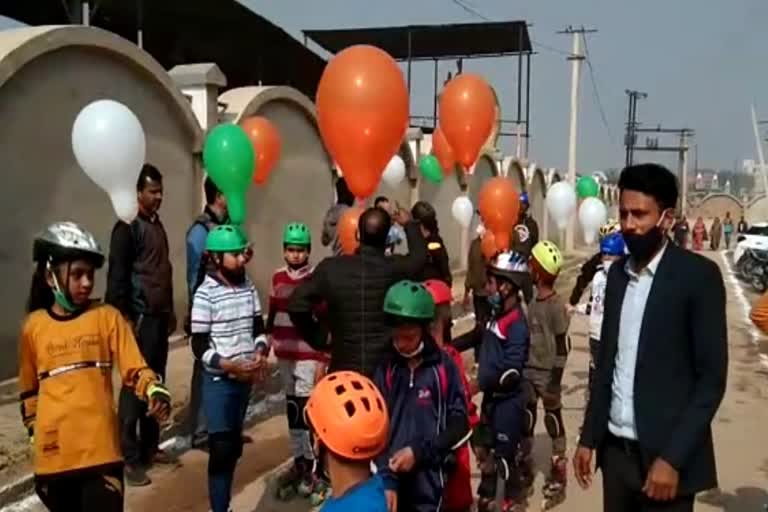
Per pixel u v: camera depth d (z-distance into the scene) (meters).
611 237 6.64
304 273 5.95
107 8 14.79
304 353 5.82
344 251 6.67
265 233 12.59
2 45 7.78
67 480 3.71
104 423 3.78
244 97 12.02
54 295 3.77
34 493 5.76
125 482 6.13
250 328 5.32
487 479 5.34
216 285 5.26
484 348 5.25
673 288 3.34
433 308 3.72
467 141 8.05
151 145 10.05
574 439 7.75
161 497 5.94
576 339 13.85
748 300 21.33
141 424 6.41
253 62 19.22
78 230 3.75
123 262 5.75
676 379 3.36
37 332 3.75
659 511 3.41
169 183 10.44
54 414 3.70
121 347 3.86
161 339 6.05
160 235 6.05
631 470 3.48
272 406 8.52
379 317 4.57
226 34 16.75
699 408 3.27
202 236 6.50
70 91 8.66
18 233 8.03
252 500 5.97
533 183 29.17
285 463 6.80
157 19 15.53
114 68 9.30
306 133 13.65
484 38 25.61
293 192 13.32
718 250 46.97
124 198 5.38
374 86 5.18
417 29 24.31
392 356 3.88
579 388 10.05
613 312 3.55
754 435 8.17
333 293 4.61
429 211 8.65
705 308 3.31
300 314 4.73
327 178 14.42
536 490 6.33
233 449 5.15
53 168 8.46
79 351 3.75
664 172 3.39
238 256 5.27
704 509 6.07
